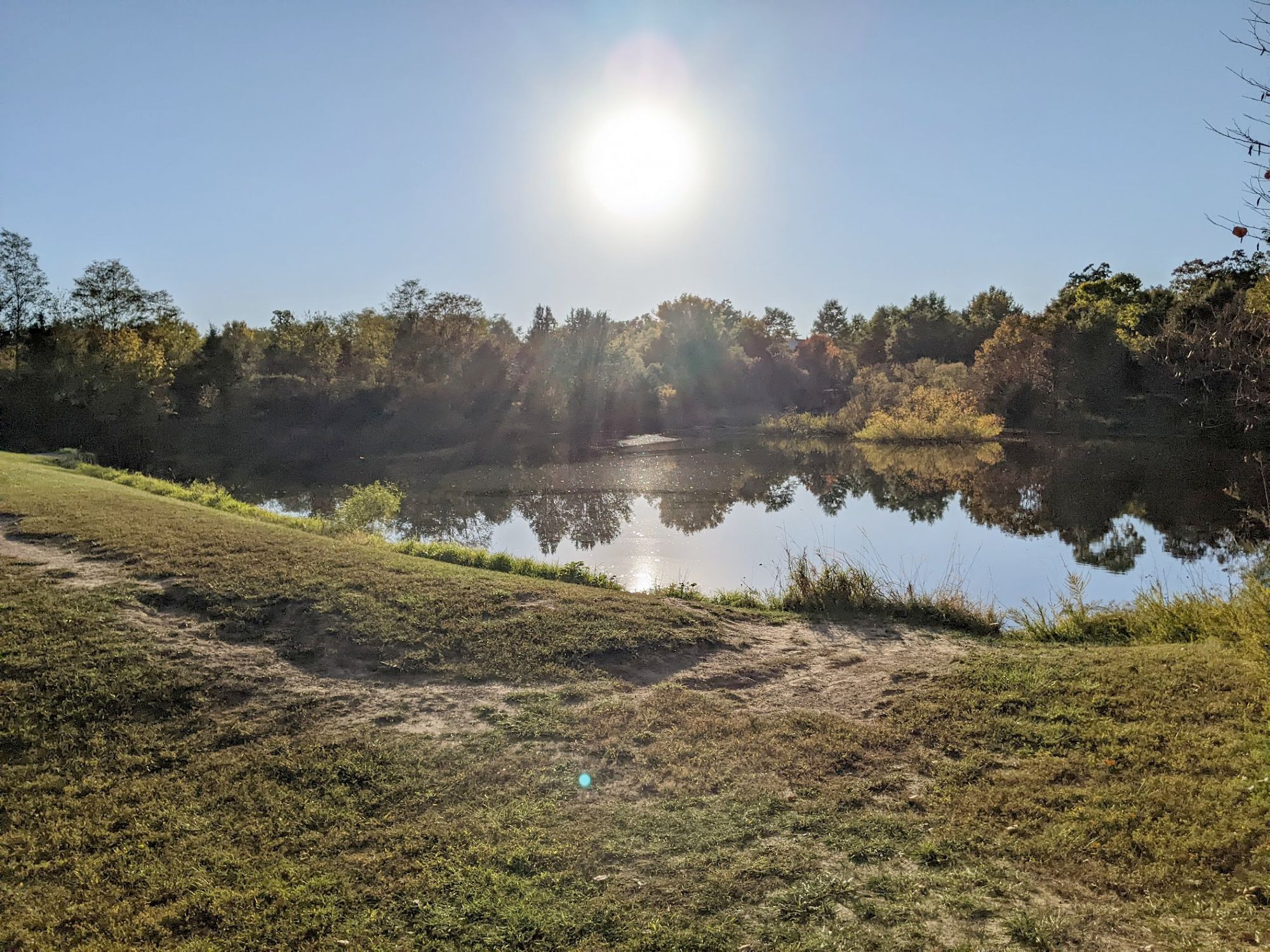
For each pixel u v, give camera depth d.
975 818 5.20
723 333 77.25
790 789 5.72
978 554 18.22
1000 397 55.44
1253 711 6.20
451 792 5.76
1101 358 48.06
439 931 4.25
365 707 7.21
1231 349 6.70
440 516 24.55
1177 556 17.86
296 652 8.23
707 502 27.70
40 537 11.55
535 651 8.47
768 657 8.89
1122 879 4.43
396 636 8.65
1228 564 16.59
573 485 32.22
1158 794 5.19
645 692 7.69
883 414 53.75
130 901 4.58
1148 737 6.05
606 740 6.59
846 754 6.26
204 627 8.59
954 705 7.13
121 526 12.22
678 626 9.55
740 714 7.16
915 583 14.93
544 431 53.84
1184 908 4.14
